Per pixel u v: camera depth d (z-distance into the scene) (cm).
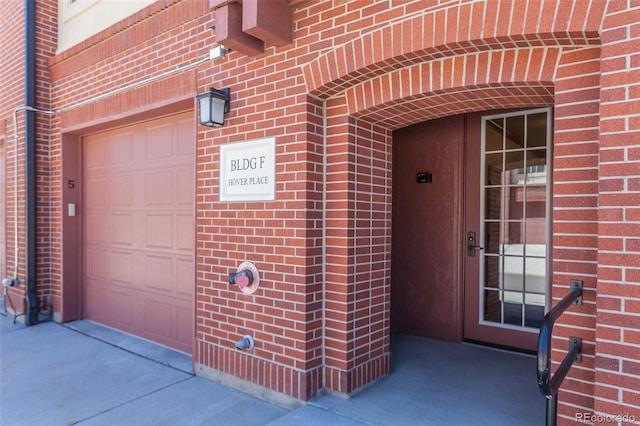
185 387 370
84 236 597
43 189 591
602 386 212
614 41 209
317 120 327
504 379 359
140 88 454
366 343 343
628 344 205
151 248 496
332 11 305
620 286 207
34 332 539
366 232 340
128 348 475
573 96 233
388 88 297
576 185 230
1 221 698
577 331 230
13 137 623
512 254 425
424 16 261
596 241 225
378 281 354
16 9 612
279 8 317
